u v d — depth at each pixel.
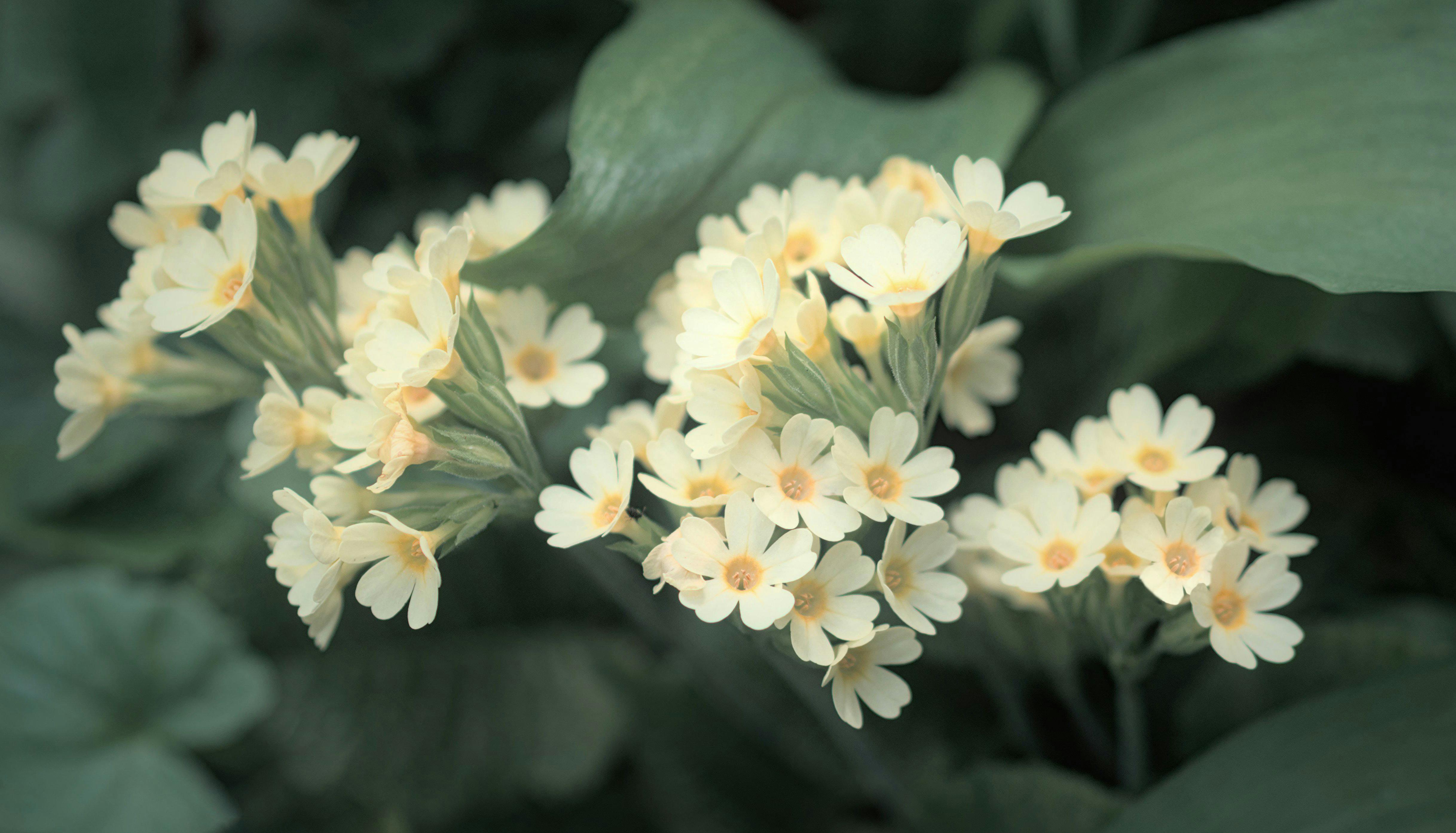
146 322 0.45
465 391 0.43
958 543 0.44
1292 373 0.60
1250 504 0.45
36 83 0.73
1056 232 0.52
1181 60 0.52
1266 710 0.52
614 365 0.53
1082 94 0.53
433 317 0.43
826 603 0.42
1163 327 0.54
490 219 0.49
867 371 0.50
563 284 0.48
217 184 0.44
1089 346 0.60
